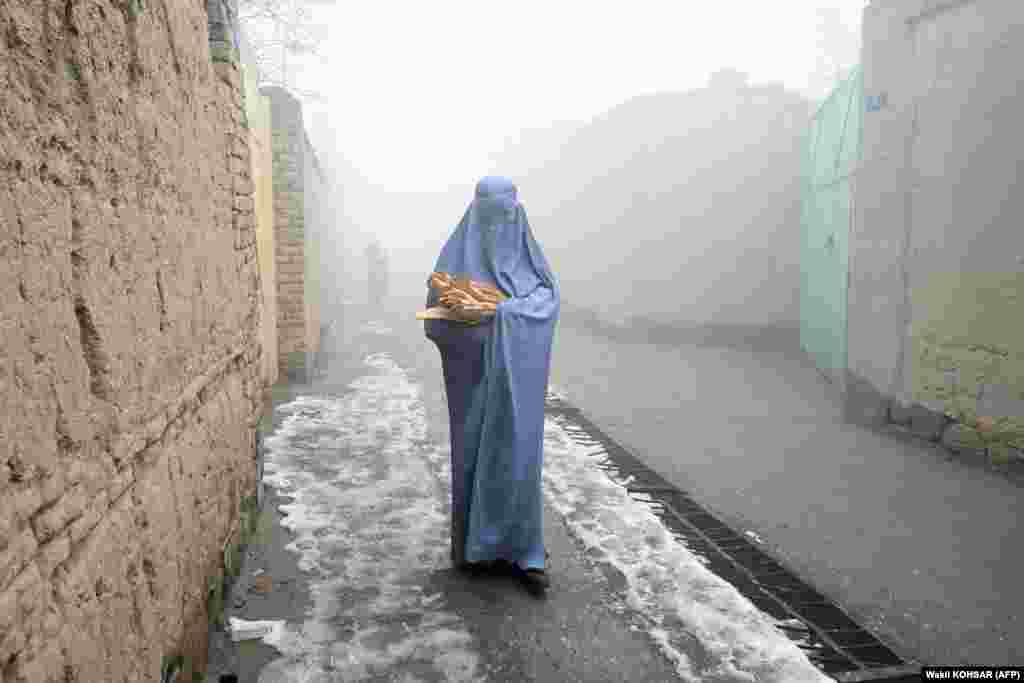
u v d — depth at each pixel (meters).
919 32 5.90
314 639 2.83
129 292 1.90
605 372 9.02
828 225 8.99
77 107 1.60
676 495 4.66
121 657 1.75
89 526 1.60
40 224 1.41
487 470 3.26
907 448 5.85
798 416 6.93
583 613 3.12
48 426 1.42
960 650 2.93
